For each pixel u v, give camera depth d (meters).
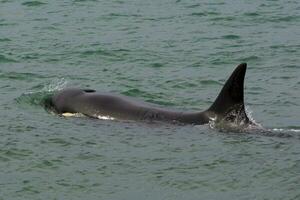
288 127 54.56
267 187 40.97
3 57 81.94
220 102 53.44
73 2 125.81
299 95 65.44
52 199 40.31
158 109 56.31
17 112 58.12
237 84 52.69
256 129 52.25
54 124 54.66
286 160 44.94
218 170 43.69
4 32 98.44
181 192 40.84
